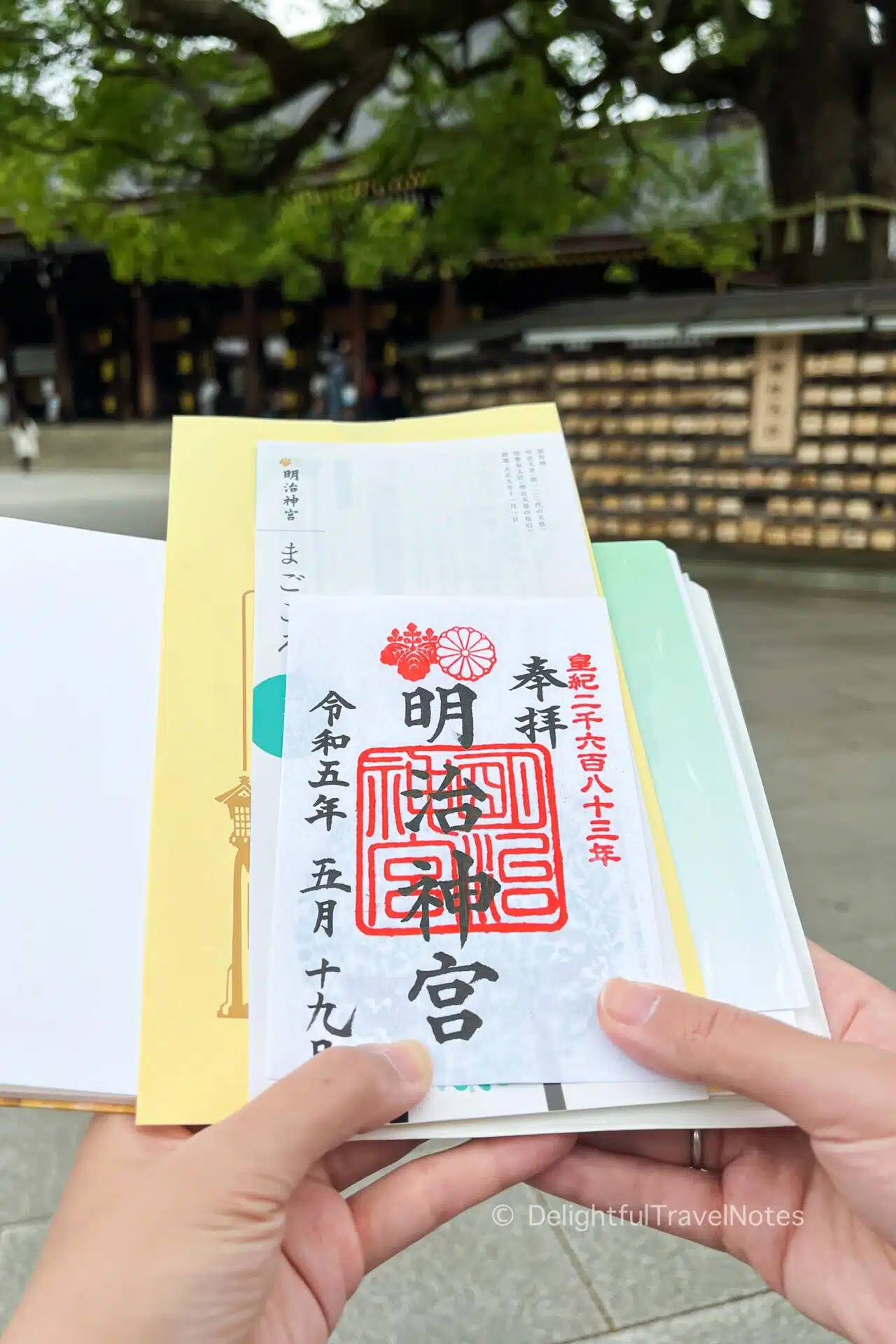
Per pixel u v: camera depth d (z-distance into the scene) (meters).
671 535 6.39
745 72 6.70
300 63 5.99
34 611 0.84
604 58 6.76
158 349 18.53
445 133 7.24
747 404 5.96
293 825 0.77
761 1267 0.88
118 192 9.54
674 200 9.05
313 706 0.82
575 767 0.81
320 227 8.36
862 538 5.85
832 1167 0.72
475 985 0.73
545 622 0.87
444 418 1.03
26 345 19.52
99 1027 0.70
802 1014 0.76
